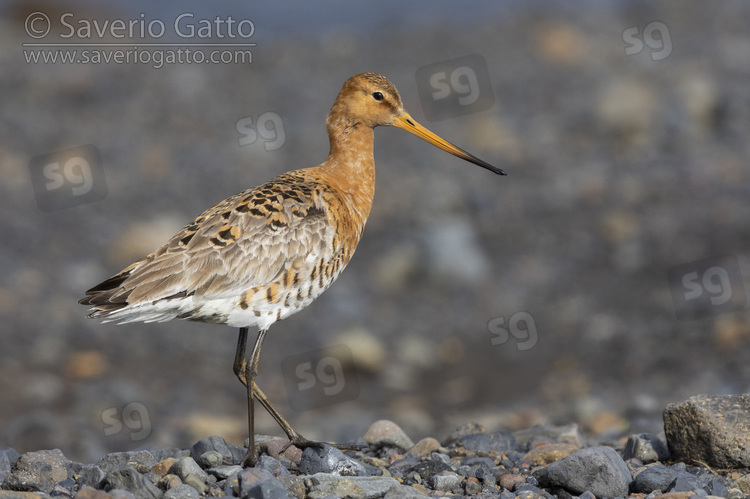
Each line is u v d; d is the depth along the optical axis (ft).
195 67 93.25
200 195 69.92
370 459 28.37
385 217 68.03
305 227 26.89
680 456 26.84
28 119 79.92
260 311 26.43
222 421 44.19
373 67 92.79
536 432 33.60
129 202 68.44
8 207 66.90
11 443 41.73
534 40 96.63
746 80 82.48
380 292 60.85
